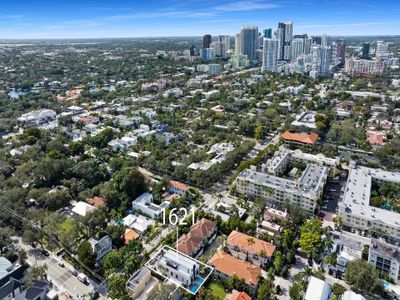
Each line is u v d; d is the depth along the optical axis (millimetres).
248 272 111062
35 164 185875
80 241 133625
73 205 162500
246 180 168750
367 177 175875
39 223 141375
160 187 173250
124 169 173750
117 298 102875
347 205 147625
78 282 115312
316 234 127875
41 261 124812
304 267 120312
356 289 110062
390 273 114500
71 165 189750
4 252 126250
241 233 132125
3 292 101438
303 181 166000
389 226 134250
